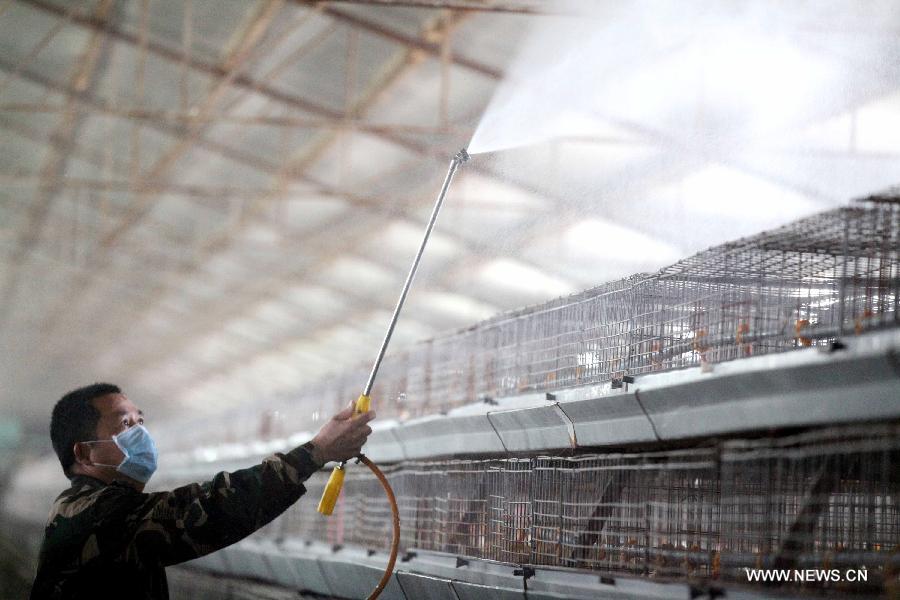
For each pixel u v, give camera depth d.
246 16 15.03
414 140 16.78
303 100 17.02
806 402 3.77
